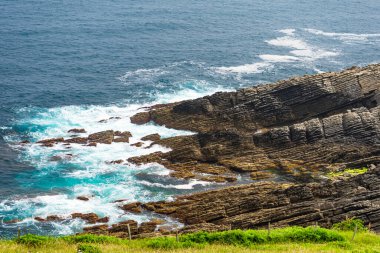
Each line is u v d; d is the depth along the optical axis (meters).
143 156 73.44
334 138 74.25
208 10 167.88
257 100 79.81
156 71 108.88
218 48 126.69
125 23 146.12
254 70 111.62
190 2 179.50
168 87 99.94
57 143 77.38
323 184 60.88
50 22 144.00
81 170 71.06
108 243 41.03
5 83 99.00
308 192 59.94
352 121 74.56
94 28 139.75
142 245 40.34
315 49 128.75
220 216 58.50
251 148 74.38
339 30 149.00
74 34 133.50
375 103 79.38
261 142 75.12
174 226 58.00
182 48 125.81
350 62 118.69
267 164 71.75
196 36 136.88
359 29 151.12
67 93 95.50
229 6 175.62
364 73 81.44
